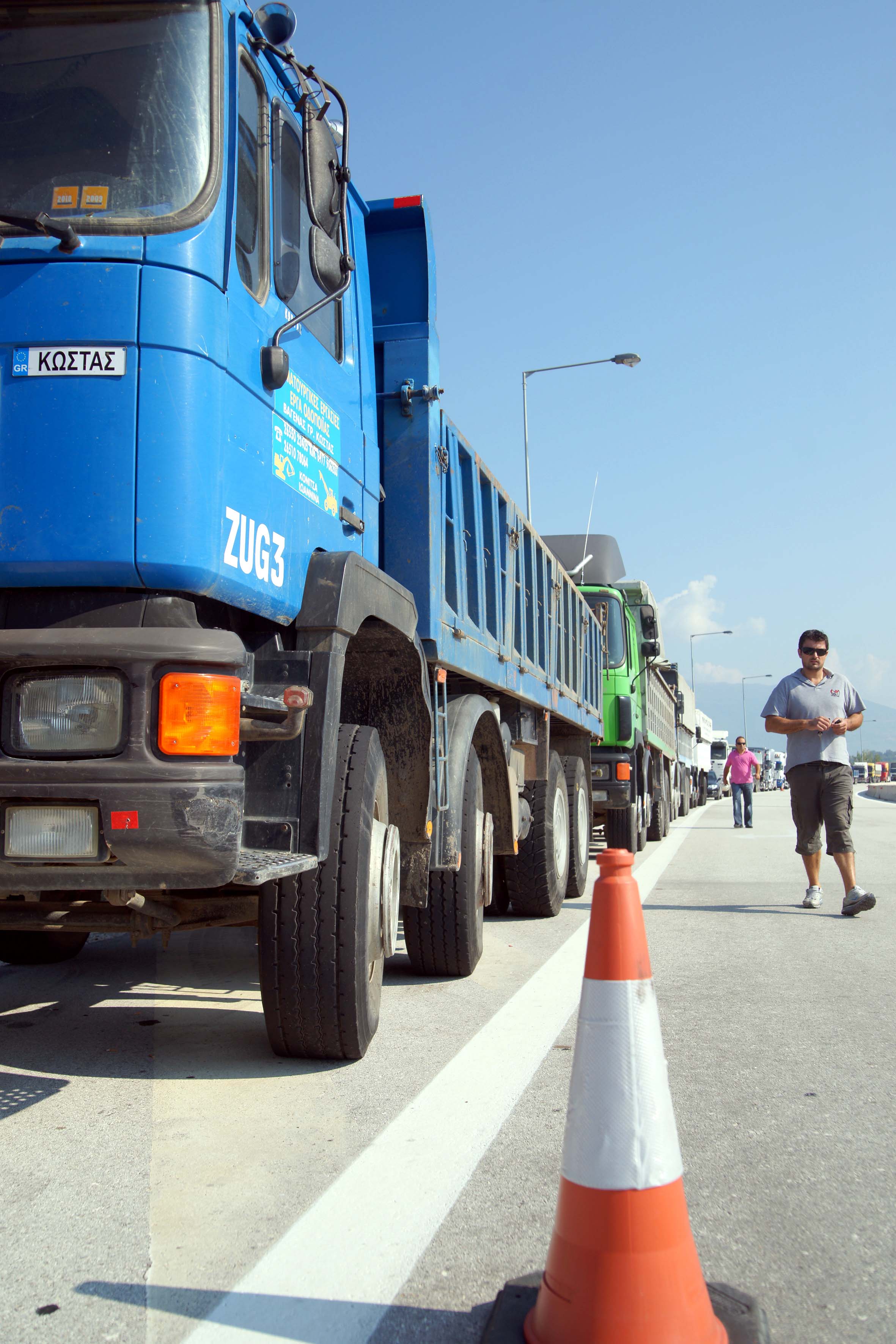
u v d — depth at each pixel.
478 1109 3.54
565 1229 2.05
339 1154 3.13
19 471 3.02
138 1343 2.12
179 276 3.13
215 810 2.89
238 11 3.51
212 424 3.18
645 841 15.49
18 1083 3.76
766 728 8.60
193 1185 2.89
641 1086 2.07
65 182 3.20
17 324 3.05
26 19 3.36
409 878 4.85
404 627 4.55
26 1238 2.56
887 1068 4.11
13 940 5.73
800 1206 2.83
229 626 3.54
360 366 4.81
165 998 5.08
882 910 8.56
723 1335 2.04
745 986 5.57
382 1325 2.20
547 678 8.52
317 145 3.61
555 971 5.92
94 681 2.90
